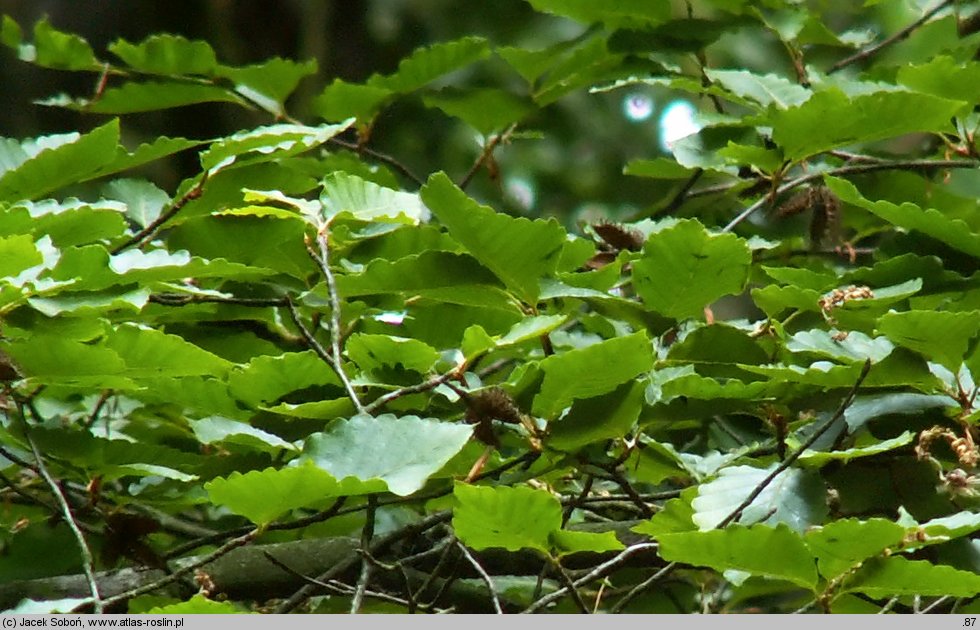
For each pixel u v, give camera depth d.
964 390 2.88
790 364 2.95
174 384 2.86
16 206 2.87
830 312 2.91
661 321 2.94
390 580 3.00
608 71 3.23
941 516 2.87
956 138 3.23
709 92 3.16
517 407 2.83
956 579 2.70
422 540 3.00
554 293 2.88
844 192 2.98
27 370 2.78
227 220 2.98
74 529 2.76
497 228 2.86
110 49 3.18
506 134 3.27
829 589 2.72
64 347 2.76
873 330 2.96
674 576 3.10
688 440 3.09
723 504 2.80
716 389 2.85
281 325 3.03
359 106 3.21
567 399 2.82
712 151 3.12
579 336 3.07
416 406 2.88
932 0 3.38
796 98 3.14
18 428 2.88
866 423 2.89
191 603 2.66
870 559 2.71
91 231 2.91
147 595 2.95
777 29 3.20
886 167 3.13
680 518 2.82
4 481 2.91
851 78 3.31
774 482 2.82
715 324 2.91
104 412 3.11
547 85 3.23
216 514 3.13
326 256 2.87
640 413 2.88
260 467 2.90
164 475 2.85
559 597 2.78
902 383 2.86
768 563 2.71
